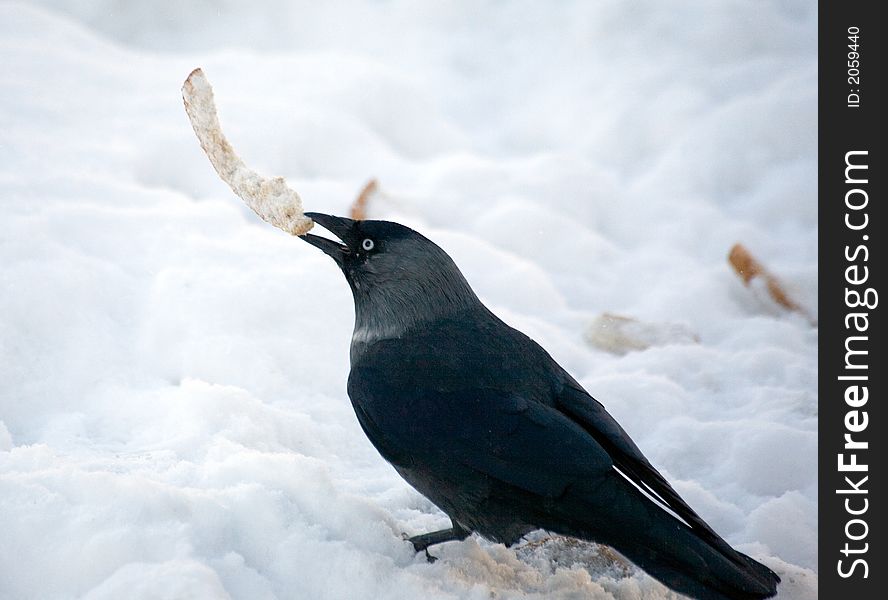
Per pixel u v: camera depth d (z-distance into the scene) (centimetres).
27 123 1439
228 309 1084
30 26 1753
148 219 1245
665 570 674
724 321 1290
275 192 822
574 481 701
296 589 674
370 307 837
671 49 1931
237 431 904
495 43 2048
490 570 766
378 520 761
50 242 1134
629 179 1670
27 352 997
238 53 1841
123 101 1580
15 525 651
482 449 727
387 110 1722
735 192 1611
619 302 1348
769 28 1950
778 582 704
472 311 832
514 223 1455
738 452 995
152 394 977
